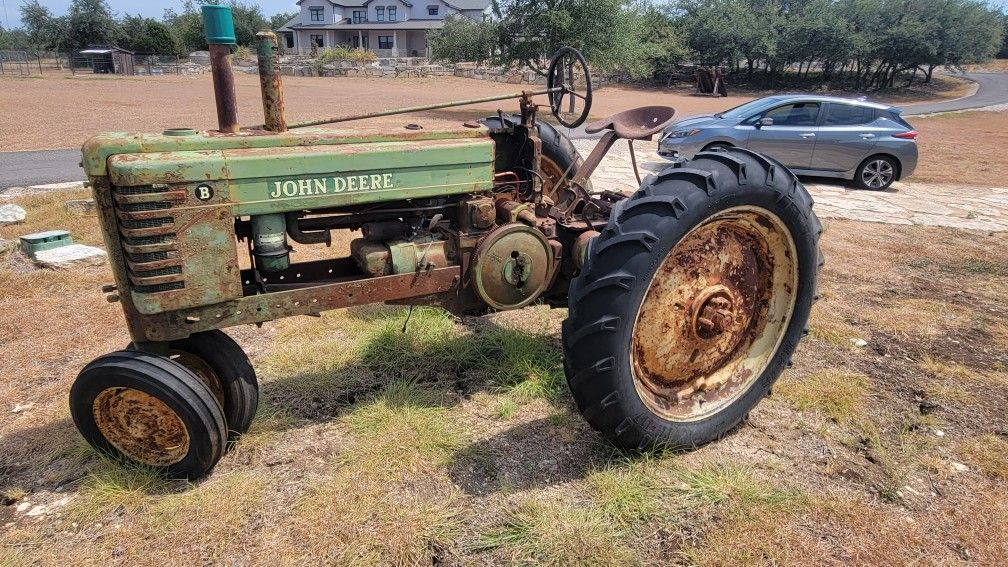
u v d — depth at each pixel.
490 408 3.30
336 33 61.66
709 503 2.59
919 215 8.45
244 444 2.95
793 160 10.42
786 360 3.24
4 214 6.63
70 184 8.92
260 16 61.75
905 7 37.44
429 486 2.68
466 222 3.13
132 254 2.43
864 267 5.95
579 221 3.64
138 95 25.22
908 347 4.14
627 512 2.52
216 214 2.52
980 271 5.88
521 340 3.96
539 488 2.68
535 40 19.14
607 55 18.89
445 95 29.00
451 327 4.21
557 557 2.29
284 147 2.67
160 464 2.73
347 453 2.86
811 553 2.34
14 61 46.06
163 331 2.59
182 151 2.49
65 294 4.83
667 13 42.78
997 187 10.77
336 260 3.48
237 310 2.69
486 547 2.35
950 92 36.81
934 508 2.61
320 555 2.30
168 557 2.30
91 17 55.16
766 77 41.56
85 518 2.50
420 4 60.31
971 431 3.18
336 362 3.72
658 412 2.87
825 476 2.81
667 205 2.59
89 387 2.61
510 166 3.74
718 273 2.99
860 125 10.24
